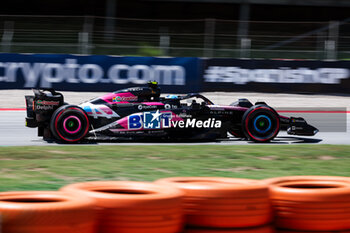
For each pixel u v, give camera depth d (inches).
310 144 1373.0
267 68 2500.0
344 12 4153.5
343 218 459.8
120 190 460.4
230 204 437.1
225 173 917.8
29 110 1317.7
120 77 2426.2
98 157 1072.8
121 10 3924.7
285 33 3486.7
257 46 3235.7
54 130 1255.5
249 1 3799.2
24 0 3956.7
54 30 3100.4
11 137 1425.9
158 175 883.4
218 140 1434.5
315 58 2854.3
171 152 1161.4
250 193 443.2
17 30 3070.9
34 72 2381.9
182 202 432.5
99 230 408.8
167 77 2450.8
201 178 514.9
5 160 1016.9
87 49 2743.6
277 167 997.8
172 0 3887.8
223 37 3339.1
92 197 413.1
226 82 2485.2
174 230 419.8
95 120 1296.8
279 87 2508.6
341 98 2492.6
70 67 2396.7
